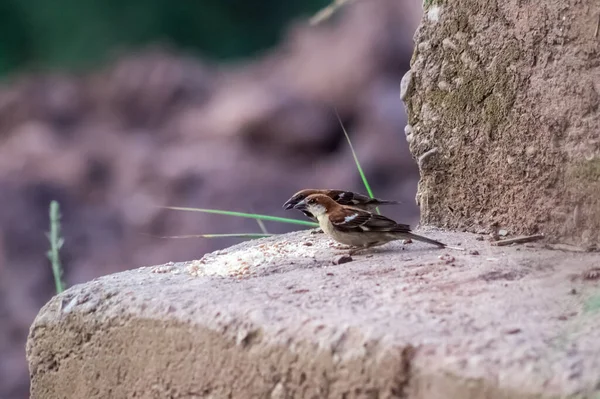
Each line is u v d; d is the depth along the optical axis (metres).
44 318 7.82
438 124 9.52
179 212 33.78
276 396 6.27
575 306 6.32
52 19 52.41
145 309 7.08
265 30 53.69
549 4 8.49
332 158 36.28
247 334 6.42
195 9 52.75
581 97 8.30
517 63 8.78
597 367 5.16
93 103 45.12
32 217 34.56
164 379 6.96
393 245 8.98
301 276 7.66
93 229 34.25
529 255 8.04
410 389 5.64
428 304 6.51
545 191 8.64
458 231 9.43
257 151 37.34
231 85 43.69
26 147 40.06
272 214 32.47
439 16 9.42
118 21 52.62
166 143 40.09
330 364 5.98
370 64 37.28
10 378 27.25
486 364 5.38
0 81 51.03
